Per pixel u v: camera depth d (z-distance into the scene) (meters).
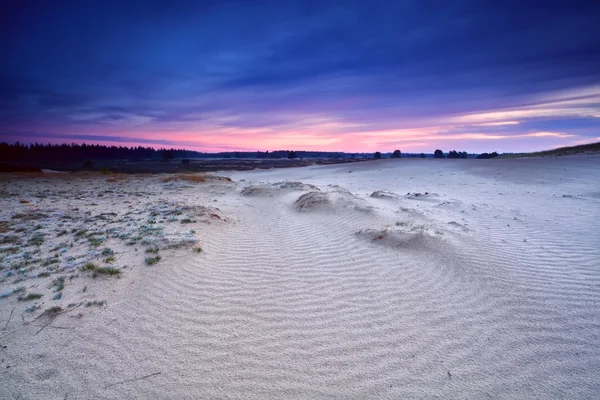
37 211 10.08
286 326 3.90
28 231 7.62
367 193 15.37
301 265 5.80
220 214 9.77
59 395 2.80
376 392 2.91
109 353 3.34
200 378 3.04
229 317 4.07
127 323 3.86
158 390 2.88
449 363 3.25
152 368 3.15
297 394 2.88
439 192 15.41
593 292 4.65
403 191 16.39
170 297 4.51
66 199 13.41
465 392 2.90
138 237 6.79
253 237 7.61
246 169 43.44
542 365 3.21
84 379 2.99
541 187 15.76
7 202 12.09
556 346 3.49
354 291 4.80
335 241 7.14
